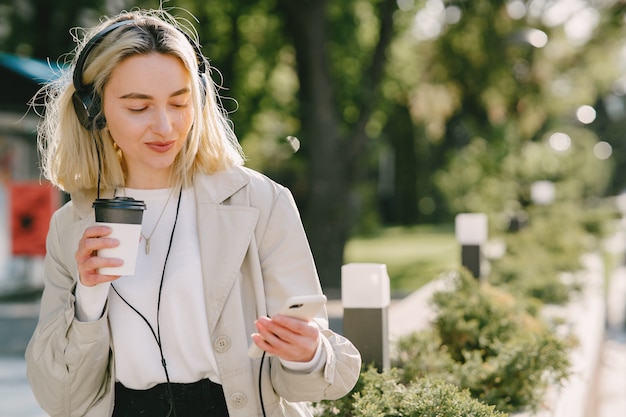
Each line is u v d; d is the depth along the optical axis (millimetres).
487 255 14133
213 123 2695
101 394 2609
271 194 2662
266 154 22438
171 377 2555
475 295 7227
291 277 2613
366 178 38062
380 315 5152
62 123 2697
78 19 19188
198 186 2656
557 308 10773
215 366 2543
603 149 63594
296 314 2320
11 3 18797
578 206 28406
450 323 6605
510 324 6797
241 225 2588
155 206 2672
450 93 24812
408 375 5520
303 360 2391
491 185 20938
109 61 2475
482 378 5570
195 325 2555
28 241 14328
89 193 2713
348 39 18688
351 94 18672
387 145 40594
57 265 2723
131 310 2564
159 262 2609
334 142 16281
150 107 2496
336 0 18031
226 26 18375
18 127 14312
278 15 17297
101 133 2684
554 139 31047
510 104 24719
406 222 41500
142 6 17062
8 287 14531
